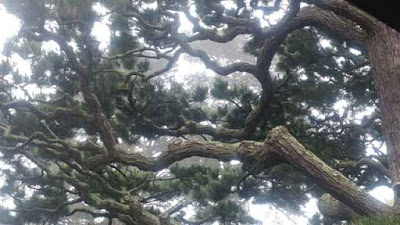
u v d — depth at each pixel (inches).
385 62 278.1
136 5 347.6
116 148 323.9
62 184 385.7
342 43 348.5
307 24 308.8
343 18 320.8
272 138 257.8
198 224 385.4
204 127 373.4
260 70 337.4
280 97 384.2
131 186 394.0
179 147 294.4
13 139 340.5
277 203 398.3
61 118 329.7
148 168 312.7
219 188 367.9
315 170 247.8
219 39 326.3
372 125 410.0
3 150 341.1
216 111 391.2
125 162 320.2
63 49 272.4
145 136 377.4
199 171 391.5
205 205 382.9
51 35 263.4
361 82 400.2
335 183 242.5
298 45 374.0
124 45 352.8
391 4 58.4
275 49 323.0
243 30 320.2
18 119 351.9
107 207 351.3
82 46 287.7
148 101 372.8
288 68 379.9
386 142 273.0
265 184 394.3
